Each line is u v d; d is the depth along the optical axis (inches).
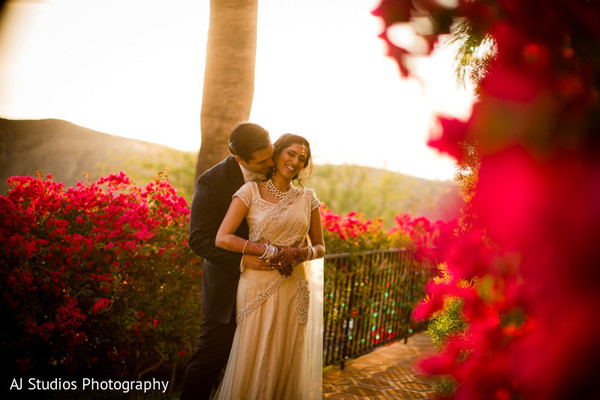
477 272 35.9
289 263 102.4
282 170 104.0
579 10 26.0
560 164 26.7
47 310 125.6
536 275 29.9
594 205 26.0
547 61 27.8
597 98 27.1
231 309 106.9
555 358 27.6
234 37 166.4
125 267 134.7
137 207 147.4
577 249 26.6
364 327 186.4
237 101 168.7
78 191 145.3
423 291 222.7
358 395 144.0
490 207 29.0
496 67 29.9
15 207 126.8
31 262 125.7
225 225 103.6
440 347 63.2
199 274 142.6
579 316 26.7
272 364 103.7
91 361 129.6
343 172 555.5
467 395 33.3
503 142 27.3
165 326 138.7
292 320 106.3
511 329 34.4
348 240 189.3
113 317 131.8
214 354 108.3
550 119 27.0
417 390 149.3
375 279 190.9
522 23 27.6
